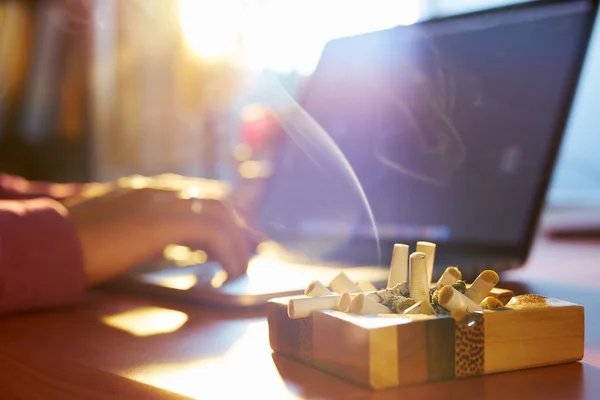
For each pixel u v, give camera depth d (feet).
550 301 1.43
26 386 1.43
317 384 1.24
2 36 7.54
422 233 3.13
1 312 2.15
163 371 1.37
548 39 2.90
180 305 2.27
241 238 2.71
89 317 2.08
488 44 3.07
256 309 2.13
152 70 7.43
